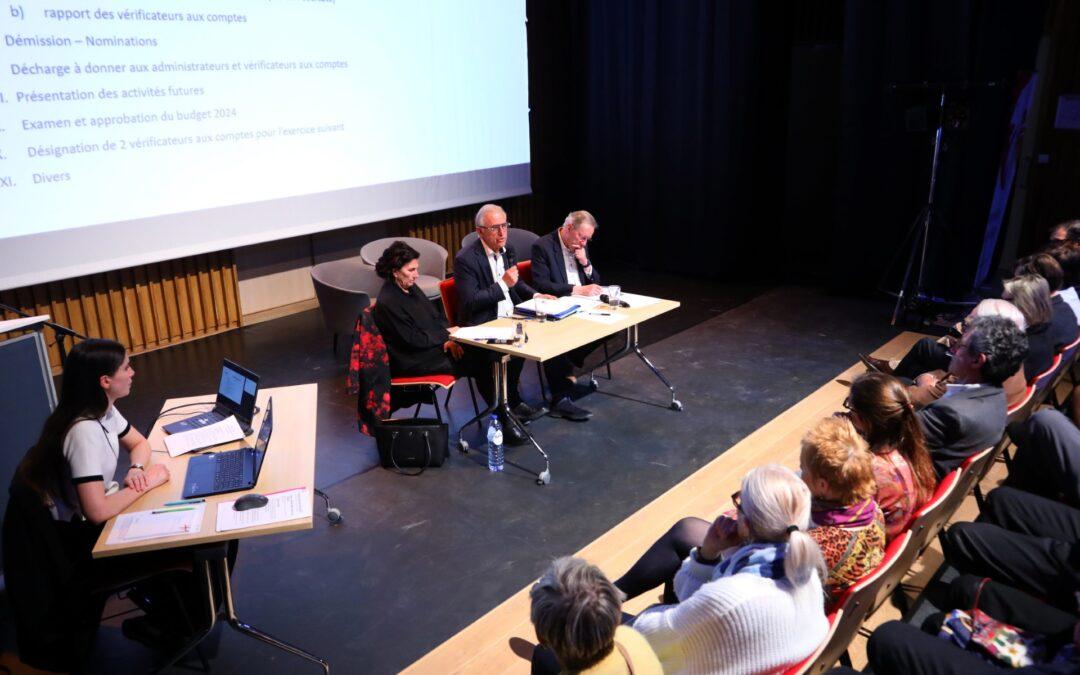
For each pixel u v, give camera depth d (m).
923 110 5.75
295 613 2.89
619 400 4.73
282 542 3.35
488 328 3.96
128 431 2.65
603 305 4.36
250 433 2.84
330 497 3.70
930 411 2.58
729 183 7.27
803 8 7.44
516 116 7.70
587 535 3.34
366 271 5.74
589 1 7.90
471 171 7.39
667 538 2.60
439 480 3.84
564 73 8.35
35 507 2.20
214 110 5.57
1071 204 6.73
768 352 5.50
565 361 4.51
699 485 3.71
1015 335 2.62
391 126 6.66
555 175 8.54
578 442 4.20
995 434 2.57
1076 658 1.86
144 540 2.16
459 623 2.82
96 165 5.06
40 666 2.26
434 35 6.84
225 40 5.55
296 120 6.04
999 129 5.96
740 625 1.66
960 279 6.37
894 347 5.54
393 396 4.07
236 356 5.65
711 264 7.54
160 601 2.59
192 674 2.58
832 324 6.09
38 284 5.15
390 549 3.28
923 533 2.32
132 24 5.09
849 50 6.38
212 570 2.57
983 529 2.40
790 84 7.41
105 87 5.03
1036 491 2.78
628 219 8.27
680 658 1.73
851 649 2.57
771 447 4.08
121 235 5.25
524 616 2.84
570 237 4.64
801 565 1.67
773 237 7.54
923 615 2.73
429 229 7.49
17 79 4.66
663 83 7.55
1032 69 6.01
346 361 5.50
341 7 6.16
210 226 5.68
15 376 2.74
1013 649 1.97
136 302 5.70
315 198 6.26
